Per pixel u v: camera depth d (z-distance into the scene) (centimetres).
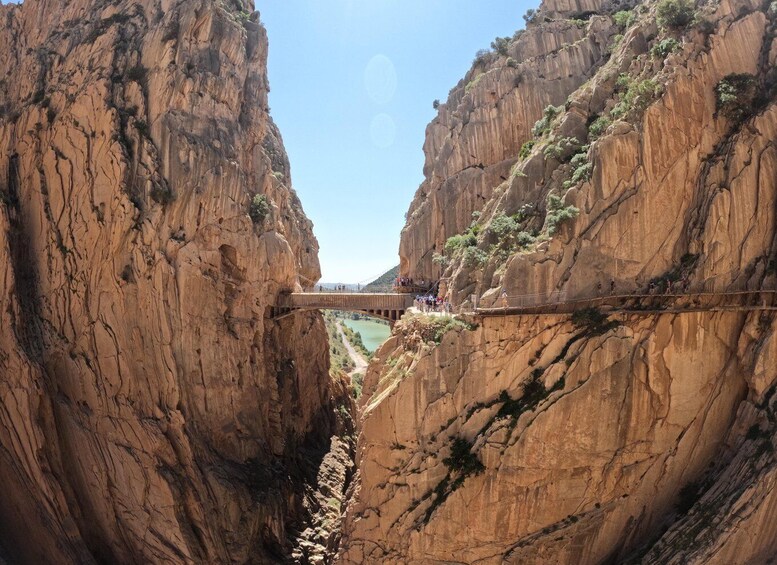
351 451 5966
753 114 2881
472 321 3045
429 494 2998
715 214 2800
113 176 4150
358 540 3200
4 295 3884
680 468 2817
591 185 2989
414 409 3084
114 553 3866
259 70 5500
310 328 5981
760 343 2692
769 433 2573
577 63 4062
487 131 4197
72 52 4584
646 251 2919
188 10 4512
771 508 2466
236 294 4500
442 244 4294
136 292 4103
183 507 3884
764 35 3002
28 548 3678
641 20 3428
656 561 2630
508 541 2884
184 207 4266
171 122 4331
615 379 2794
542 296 2959
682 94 2923
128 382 4025
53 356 3956
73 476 3878
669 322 2816
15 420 3728
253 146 5303
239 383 4425
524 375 2947
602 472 2825
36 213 4194
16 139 4359
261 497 4150
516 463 2841
